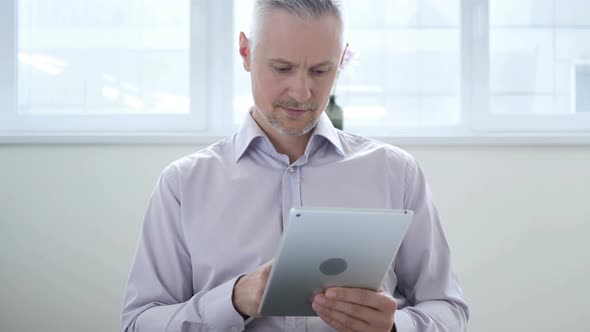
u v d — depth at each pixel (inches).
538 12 104.8
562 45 104.7
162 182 60.6
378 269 45.7
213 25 106.7
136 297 57.7
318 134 59.7
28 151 102.7
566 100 104.7
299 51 52.0
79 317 101.2
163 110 107.4
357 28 106.6
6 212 102.2
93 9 107.0
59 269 101.7
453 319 55.9
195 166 60.2
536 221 100.2
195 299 53.9
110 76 107.4
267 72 53.5
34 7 107.0
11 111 106.6
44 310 101.3
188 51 107.2
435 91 106.4
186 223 58.5
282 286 45.0
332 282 45.9
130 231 101.9
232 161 60.4
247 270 56.4
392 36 106.5
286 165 59.4
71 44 107.3
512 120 103.9
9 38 106.5
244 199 58.5
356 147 62.9
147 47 107.3
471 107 104.7
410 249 59.7
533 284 99.6
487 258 100.2
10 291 101.6
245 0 107.3
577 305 99.0
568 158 100.3
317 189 58.9
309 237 42.2
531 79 104.9
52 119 106.4
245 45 59.1
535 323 99.2
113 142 102.0
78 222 102.0
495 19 105.0
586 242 99.6
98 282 101.5
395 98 106.6
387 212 42.8
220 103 106.6
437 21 106.2
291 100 53.3
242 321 51.4
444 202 100.9
